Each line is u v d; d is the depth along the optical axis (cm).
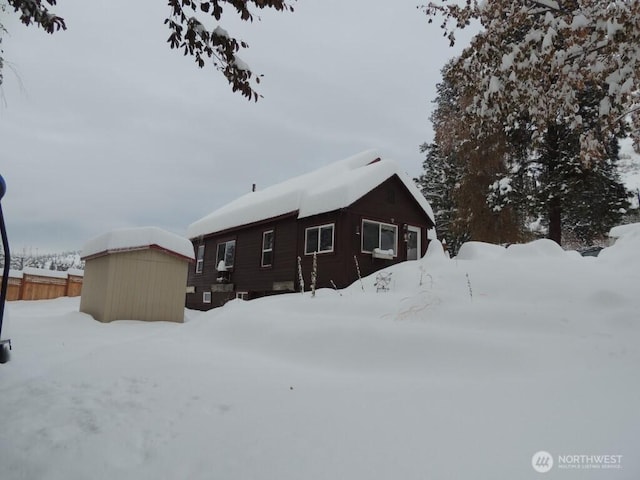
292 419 331
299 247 1480
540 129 798
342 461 265
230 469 260
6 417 344
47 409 361
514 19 714
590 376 398
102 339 802
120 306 1106
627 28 573
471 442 282
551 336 521
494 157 1744
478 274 855
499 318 593
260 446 288
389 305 717
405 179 1506
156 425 327
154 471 261
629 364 421
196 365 505
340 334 576
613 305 605
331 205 1341
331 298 830
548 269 820
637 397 341
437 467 253
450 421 316
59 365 521
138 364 510
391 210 1480
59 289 2131
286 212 1507
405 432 301
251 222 1681
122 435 309
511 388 382
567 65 683
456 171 2636
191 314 1566
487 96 775
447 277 891
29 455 279
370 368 493
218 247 1967
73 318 1074
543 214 1820
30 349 648
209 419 336
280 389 408
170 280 1196
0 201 443
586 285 709
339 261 1325
